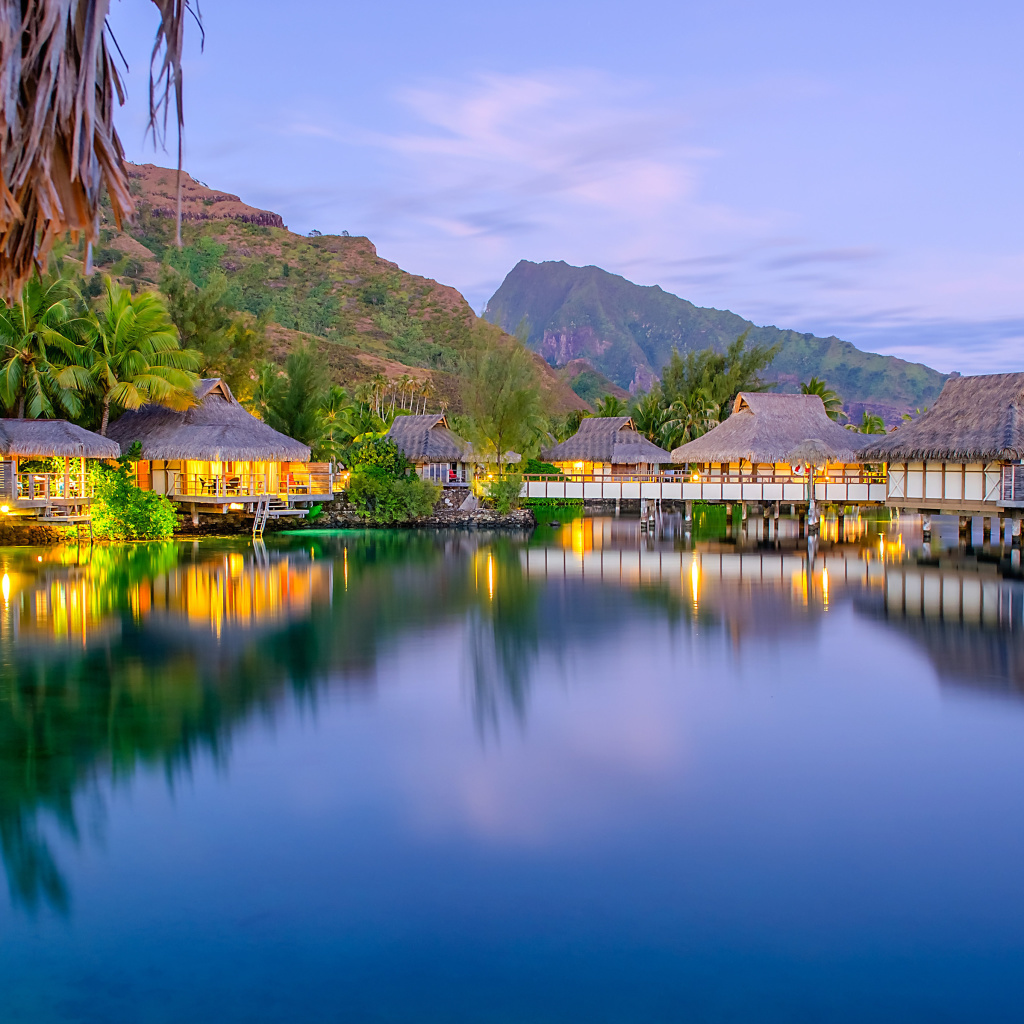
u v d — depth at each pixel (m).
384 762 10.42
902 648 16.59
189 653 15.89
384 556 31.53
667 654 16.12
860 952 6.67
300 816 8.93
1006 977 6.38
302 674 14.48
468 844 8.34
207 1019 5.95
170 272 52.72
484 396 47.19
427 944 6.76
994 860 8.05
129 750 10.81
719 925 7.02
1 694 13.15
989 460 30.84
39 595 21.97
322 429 49.25
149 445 36.16
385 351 161.25
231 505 38.50
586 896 7.43
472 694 13.30
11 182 3.76
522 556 31.84
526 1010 6.04
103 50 4.02
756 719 12.12
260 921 7.05
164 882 7.64
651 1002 6.12
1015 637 17.47
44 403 33.66
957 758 10.61
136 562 28.34
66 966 6.50
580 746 11.02
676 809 9.12
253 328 55.53
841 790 9.63
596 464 59.31
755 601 21.92
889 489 35.94
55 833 8.55
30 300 34.06
